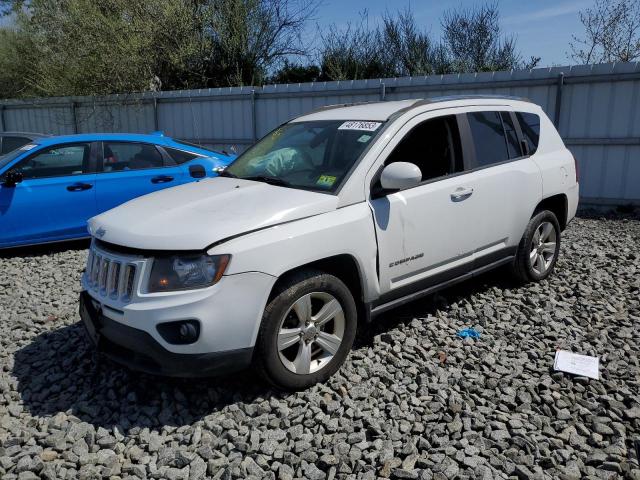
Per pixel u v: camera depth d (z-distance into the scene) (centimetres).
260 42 1969
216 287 324
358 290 397
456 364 399
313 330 363
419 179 381
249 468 296
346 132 432
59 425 337
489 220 480
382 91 1083
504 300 515
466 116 479
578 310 490
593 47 1667
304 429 327
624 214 916
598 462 297
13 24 2345
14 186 697
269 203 367
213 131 1338
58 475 296
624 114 909
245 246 331
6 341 459
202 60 1891
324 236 360
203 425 335
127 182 765
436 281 448
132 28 1719
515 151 519
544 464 296
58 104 1627
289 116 1209
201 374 329
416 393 364
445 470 288
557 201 572
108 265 354
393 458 301
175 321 322
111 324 346
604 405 348
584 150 949
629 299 517
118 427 336
